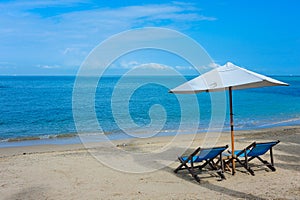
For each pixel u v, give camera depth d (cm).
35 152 1084
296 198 539
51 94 4116
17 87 5406
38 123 1988
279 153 920
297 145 1059
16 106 2956
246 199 540
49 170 786
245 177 677
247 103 3183
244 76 615
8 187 650
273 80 632
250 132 1465
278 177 673
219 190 595
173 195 575
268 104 3055
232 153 698
